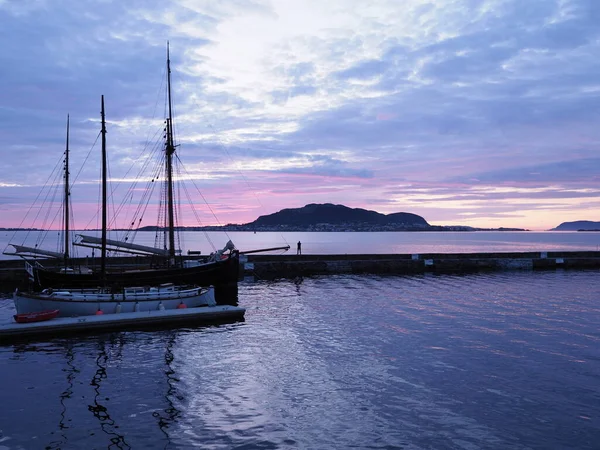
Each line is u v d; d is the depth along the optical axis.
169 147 51.84
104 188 36.81
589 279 55.06
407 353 22.58
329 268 63.38
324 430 14.23
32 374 19.83
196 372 20.00
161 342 25.34
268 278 56.97
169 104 52.31
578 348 23.31
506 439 13.57
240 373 19.80
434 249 157.88
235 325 29.53
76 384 18.53
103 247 36.22
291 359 21.80
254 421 14.91
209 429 14.33
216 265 45.03
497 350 22.98
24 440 13.59
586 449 12.96
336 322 30.16
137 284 42.34
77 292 33.06
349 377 19.11
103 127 36.91
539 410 15.62
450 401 16.44
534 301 38.34
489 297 40.72
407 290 45.75
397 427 14.40
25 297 29.62
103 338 26.31
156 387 18.12
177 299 33.53
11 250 153.50
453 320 30.48
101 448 13.10
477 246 192.38
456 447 13.11
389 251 141.50
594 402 16.27
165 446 13.22
